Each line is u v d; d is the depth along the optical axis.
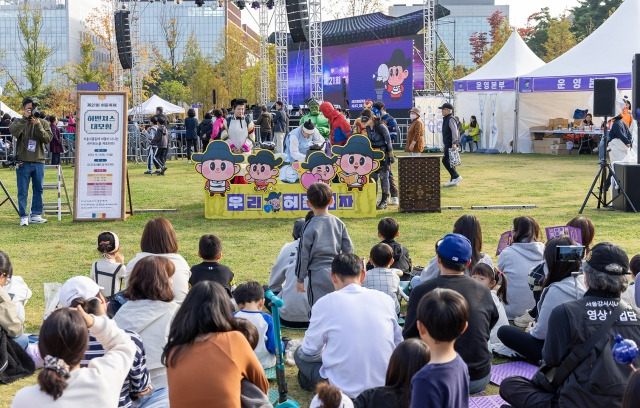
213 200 13.21
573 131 27.16
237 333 3.90
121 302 6.11
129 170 23.83
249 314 5.73
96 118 12.97
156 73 65.94
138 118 34.03
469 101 30.41
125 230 12.18
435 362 3.69
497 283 6.91
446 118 17.69
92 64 72.88
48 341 3.43
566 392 4.36
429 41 34.50
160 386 4.90
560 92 28.78
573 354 4.32
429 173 13.51
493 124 29.69
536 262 7.12
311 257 6.30
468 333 5.08
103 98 12.97
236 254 10.25
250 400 3.82
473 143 30.36
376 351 4.81
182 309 3.88
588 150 28.25
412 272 7.98
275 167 13.14
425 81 35.44
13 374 5.88
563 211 13.59
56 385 3.41
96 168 13.02
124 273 6.68
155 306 4.96
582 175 19.97
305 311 7.08
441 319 3.62
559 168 22.27
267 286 7.60
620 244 10.49
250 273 9.16
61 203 14.29
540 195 15.94
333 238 6.31
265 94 40.44
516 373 5.99
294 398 5.52
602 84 13.37
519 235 7.27
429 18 34.66
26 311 7.67
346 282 5.07
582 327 4.32
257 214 13.23
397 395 3.76
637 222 12.23
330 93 42.22
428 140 32.19
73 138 27.28
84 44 57.00
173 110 35.06
